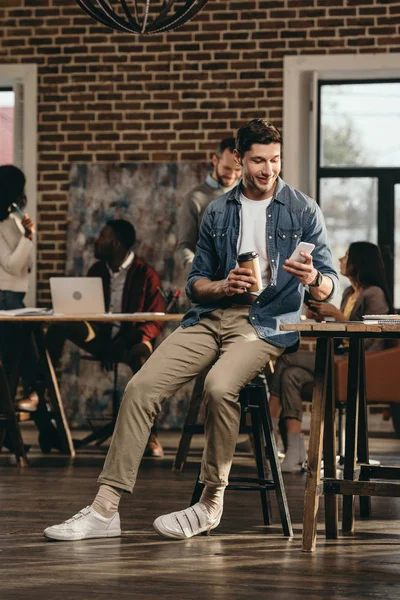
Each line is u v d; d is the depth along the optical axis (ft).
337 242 29.25
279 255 13.92
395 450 24.39
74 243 29.30
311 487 12.80
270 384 20.16
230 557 12.34
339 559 12.27
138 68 29.22
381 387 19.48
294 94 28.45
